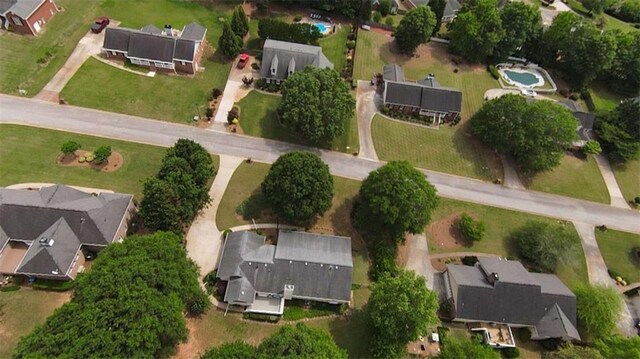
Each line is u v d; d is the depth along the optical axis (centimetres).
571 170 9831
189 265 6134
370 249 7638
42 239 6034
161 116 8806
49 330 4788
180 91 9350
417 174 7588
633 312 7656
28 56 9100
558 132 9031
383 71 10844
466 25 11338
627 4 15562
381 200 7069
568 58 11819
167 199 6481
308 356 5091
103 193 6950
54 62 9156
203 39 10206
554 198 9219
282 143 8950
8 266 6238
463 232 8056
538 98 11444
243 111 9306
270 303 6575
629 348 6178
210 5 11606
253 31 11244
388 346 5969
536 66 12294
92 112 8525
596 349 6531
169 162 6856
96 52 9569
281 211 7119
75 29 9906
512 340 6769
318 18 12119
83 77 9044
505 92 11381
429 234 8106
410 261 7656
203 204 7262
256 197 7912
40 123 8112
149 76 9438
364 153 9181
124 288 5119
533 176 9531
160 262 5628
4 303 5934
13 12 8981
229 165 8319
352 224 7912
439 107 10044
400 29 11344
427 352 6538
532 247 7962
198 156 7175
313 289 6569
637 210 9319
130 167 7825
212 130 8819
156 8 11062
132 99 8931
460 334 6825
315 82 8662
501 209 8781
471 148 9806
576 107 11019
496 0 12456
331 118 8512
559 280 7469
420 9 11112
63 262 6034
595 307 6881
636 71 11881
